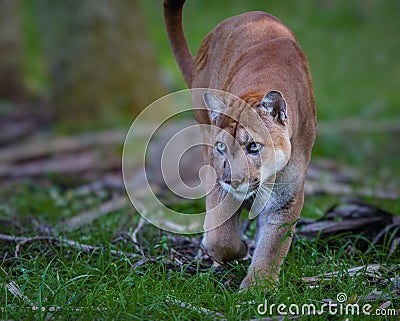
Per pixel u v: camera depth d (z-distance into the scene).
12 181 17.31
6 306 7.73
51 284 8.36
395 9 34.66
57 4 22.53
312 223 10.41
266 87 8.31
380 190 14.66
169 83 26.33
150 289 8.30
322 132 21.19
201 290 8.34
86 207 13.67
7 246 9.91
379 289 8.39
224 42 9.50
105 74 22.48
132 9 22.84
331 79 30.05
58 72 22.80
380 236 9.92
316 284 8.50
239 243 8.84
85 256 9.21
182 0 10.16
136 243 9.99
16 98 27.80
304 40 33.16
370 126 22.83
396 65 31.02
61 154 19.64
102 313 7.62
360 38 33.12
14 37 27.92
